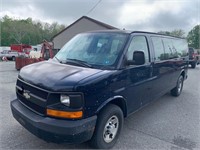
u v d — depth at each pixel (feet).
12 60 106.63
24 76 11.46
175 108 19.86
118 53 12.16
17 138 12.25
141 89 14.14
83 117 9.70
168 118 17.02
